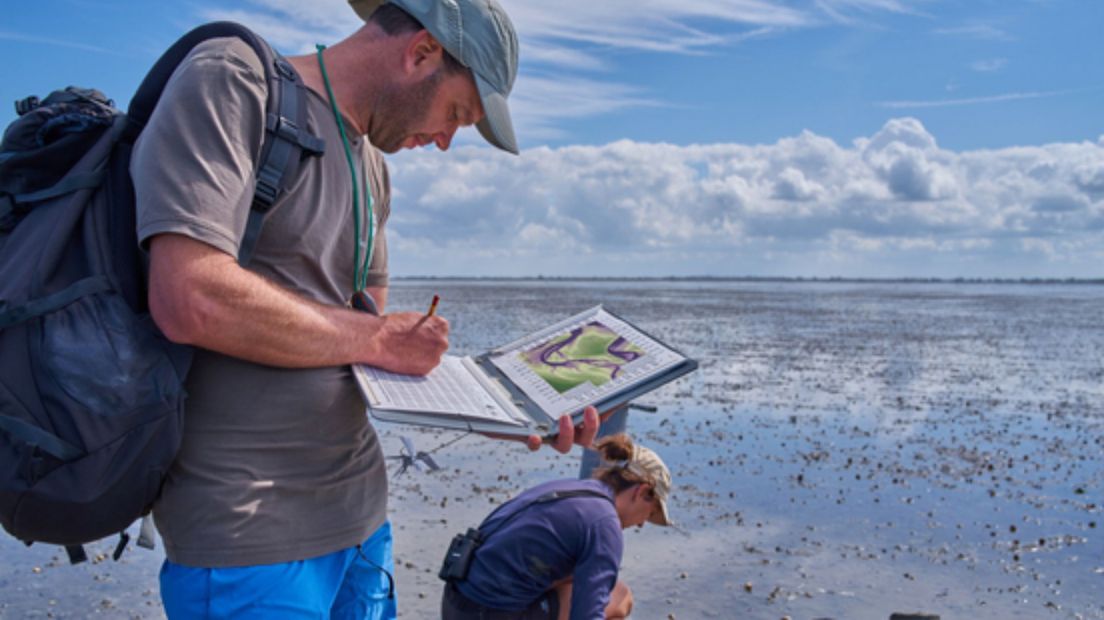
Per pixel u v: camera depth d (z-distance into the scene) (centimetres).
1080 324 4103
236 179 177
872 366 1981
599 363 240
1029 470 917
